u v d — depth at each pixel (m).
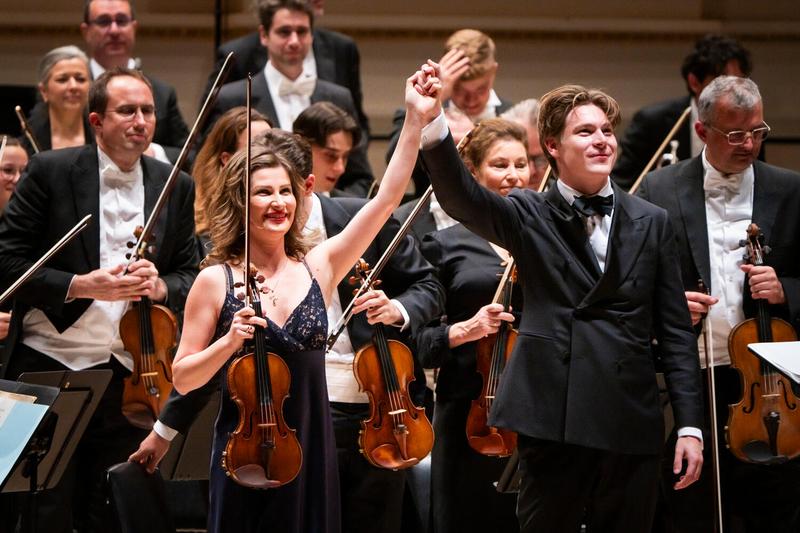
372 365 11.29
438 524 12.35
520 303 12.47
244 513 9.62
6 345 12.78
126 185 13.12
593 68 23.28
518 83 23.23
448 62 15.62
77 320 12.74
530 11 23.31
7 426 10.02
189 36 22.83
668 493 12.73
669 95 23.34
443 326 12.16
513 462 10.79
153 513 10.95
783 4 23.20
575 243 10.16
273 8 17.47
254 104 17.50
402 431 11.09
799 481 12.40
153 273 12.30
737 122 12.29
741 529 13.35
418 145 9.88
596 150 10.18
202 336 9.80
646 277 10.18
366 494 11.73
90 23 17.97
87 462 12.88
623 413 9.84
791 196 12.63
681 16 23.38
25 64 22.50
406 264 12.27
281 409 9.60
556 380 9.90
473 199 9.91
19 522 12.70
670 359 10.32
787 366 9.48
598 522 10.12
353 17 22.98
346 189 17.27
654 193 12.80
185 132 18.19
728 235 12.57
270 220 10.02
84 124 16.78
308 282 10.07
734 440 11.88
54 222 12.84
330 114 14.09
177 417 11.09
